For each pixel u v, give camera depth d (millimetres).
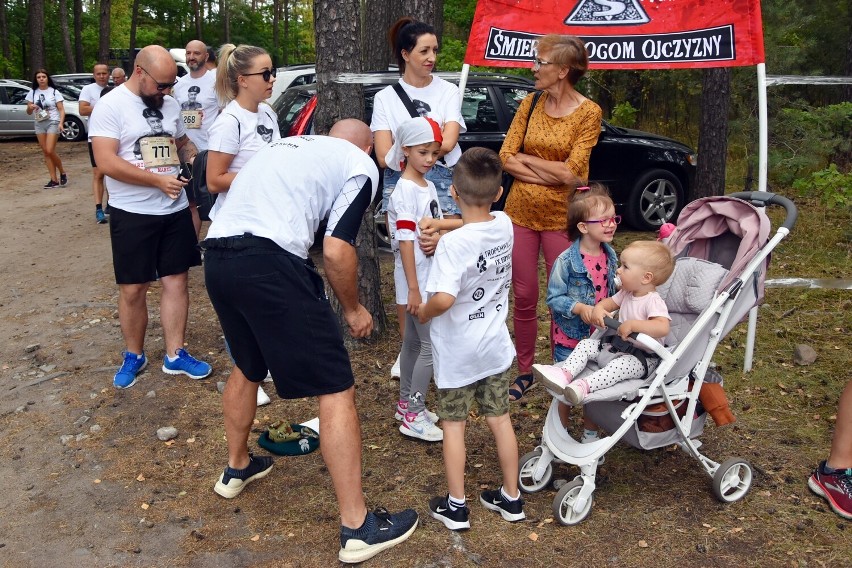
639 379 3295
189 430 4203
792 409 4348
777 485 3568
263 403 4488
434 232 3670
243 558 3107
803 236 7879
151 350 5367
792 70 10562
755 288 3553
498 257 3133
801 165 8680
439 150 3750
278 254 2912
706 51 4691
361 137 3318
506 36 4984
